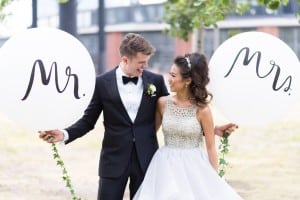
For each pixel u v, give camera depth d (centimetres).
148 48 479
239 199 503
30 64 442
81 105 463
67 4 1814
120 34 4159
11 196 895
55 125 457
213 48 3641
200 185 496
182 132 497
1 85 441
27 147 1393
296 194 916
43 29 464
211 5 788
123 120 496
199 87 491
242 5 952
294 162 1193
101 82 501
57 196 905
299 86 504
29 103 444
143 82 498
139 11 4125
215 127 536
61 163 520
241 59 495
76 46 463
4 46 454
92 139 1489
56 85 447
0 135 1594
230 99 494
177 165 499
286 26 3669
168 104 502
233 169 1120
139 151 496
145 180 496
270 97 493
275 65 494
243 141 1488
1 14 866
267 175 1063
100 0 2319
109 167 498
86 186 972
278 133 1609
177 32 1155
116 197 500
